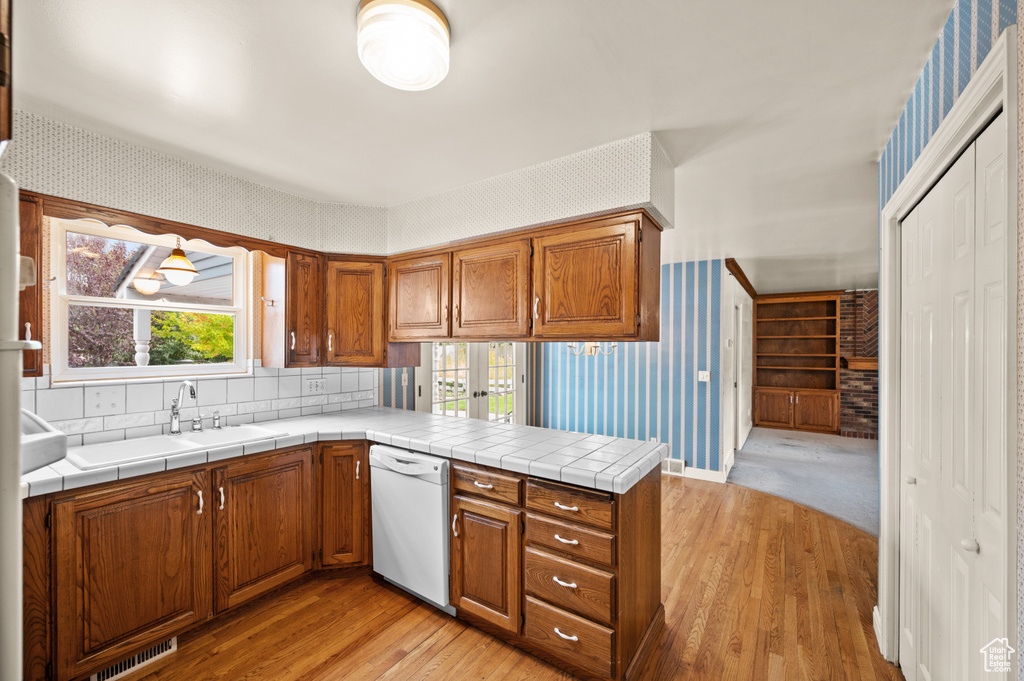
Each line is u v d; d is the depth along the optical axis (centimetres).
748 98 171
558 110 180
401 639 204
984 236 117
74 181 193
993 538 112
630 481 174
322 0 120
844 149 212
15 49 141
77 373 214
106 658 174
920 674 165
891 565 192
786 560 283
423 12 121
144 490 185
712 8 125
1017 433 89
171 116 184
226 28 131
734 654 196
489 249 254
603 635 171
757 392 756
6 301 49
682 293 479
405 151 218
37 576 159
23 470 51
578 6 123
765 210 302
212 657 191
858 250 418
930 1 122
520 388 551
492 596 203
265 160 229
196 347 262
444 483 217
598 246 216
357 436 251
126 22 128
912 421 178
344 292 296
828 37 137
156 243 239
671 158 224
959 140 125
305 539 245
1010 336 90
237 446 212
